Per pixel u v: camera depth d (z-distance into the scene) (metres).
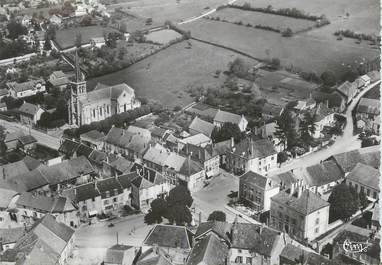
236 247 174.75
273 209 199.62
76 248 189.38
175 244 175.88
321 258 162.12
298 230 190.75
